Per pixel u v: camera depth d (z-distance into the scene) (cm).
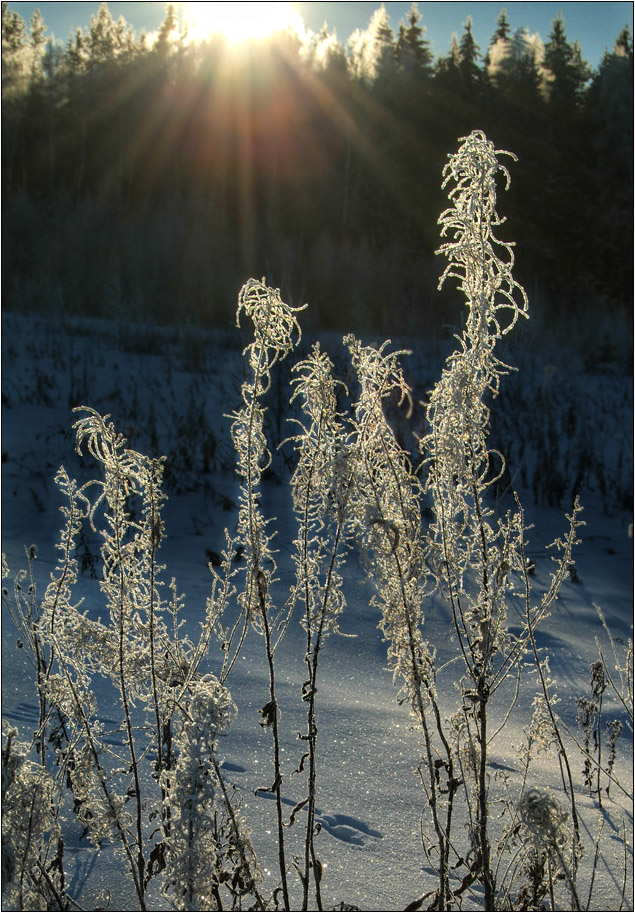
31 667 283
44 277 1319
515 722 307
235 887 153
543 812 158
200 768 139
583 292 1719
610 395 952
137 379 878
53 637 175
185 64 2916
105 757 227
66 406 764
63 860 193
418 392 748
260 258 1527
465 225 152
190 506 566
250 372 722
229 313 1222
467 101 2720
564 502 632
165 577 439
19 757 157
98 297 1295
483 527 157
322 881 189
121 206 1919
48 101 2772
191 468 627
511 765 266
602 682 274
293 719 276
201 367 932
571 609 436
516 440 750
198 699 141
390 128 2641
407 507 157
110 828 165
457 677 327
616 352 1147
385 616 160
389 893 188
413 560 157
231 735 260
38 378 823
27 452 644
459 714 170
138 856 164
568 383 966
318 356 161
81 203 1962
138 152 2623
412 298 1315
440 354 937
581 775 269
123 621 165
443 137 2575
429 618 376
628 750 296
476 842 163
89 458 634
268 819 215
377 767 246
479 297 153
